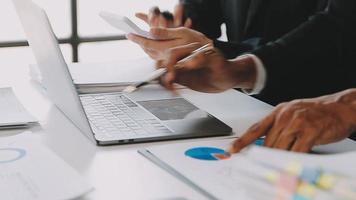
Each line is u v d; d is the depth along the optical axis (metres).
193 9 1.82
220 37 1.91
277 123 0.89
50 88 1.19
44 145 0.94
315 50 1.30
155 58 1.40
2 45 2.44
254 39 1.66
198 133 1.02
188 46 1.21
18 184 0.78
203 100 1.28
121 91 1.28
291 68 1.26
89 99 1.21
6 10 2.46
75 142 0.99
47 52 1.05
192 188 0.80
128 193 0.79
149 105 1.18
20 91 1.33
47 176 0.81
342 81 1.41
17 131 1.06
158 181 0.83
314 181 0.58
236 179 0.74
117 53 2.67
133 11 2.72
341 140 0.95
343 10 1.35
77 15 2.60
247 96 1.32
